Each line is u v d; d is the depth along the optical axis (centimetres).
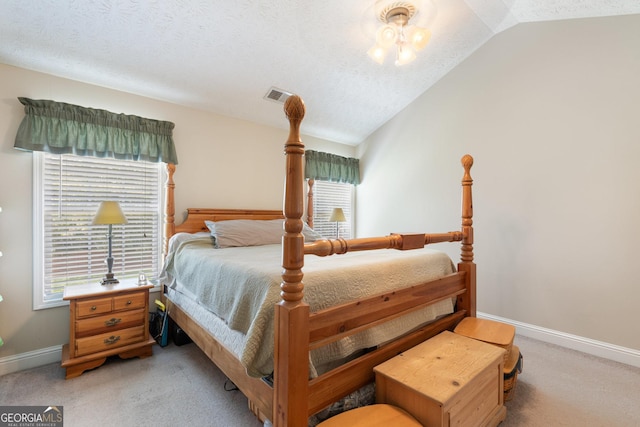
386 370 142
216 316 184
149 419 167
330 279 152
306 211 411
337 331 141
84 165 251
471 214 237
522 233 289
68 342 242
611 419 169
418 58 317
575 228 259
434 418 121
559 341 265
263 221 314
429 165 371
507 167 300
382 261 191
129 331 233
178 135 305
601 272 246
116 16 205
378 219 437
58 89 242
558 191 268
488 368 150
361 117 403
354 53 288
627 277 234
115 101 270
